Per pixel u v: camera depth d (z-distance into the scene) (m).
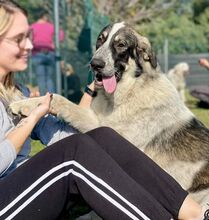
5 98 3.77
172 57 24.05
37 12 14.55
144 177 3.24
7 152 3.13
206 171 4.33
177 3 32.50
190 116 4.68
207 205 3.90
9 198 3.02
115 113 4.58
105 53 4.64
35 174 3.04
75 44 14.92
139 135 4.51
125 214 2.96
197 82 24.08
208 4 33.38
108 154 3.24
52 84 12.16
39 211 3.05
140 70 4.63
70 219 4.17
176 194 3.14
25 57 3.66
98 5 26.28
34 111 3.32
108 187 2.98
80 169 3.02
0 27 3.47
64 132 4.07
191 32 29.52
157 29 29.30
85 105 4.67
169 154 4.43
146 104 4.54
